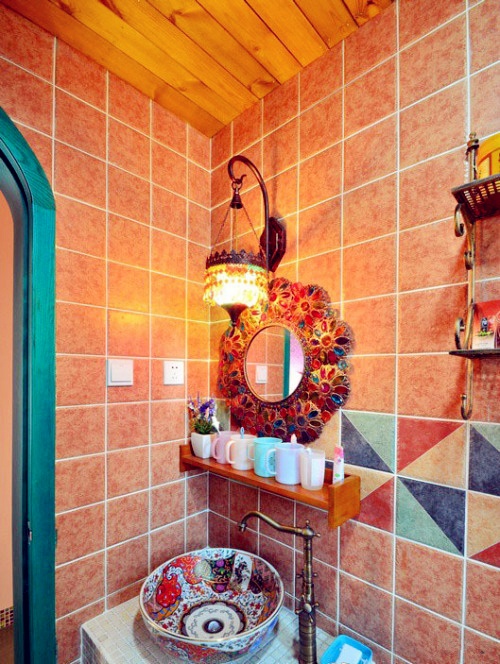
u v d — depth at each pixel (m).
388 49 0.95
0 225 1.81
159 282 1.25
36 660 0.92
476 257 0.79
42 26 0.99
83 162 1.07
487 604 0.75
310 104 1.12
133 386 1.16
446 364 0.82
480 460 0.77
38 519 0.93
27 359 0.95
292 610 1.08
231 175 1.10
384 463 0.91
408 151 0.90
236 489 1.28
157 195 1.26
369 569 0.92
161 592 1.05
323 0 0.91
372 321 0.95
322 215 1.07
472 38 0.82
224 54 1.08
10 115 0.93
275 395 1.15
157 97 1.25
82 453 1.04
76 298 1.04
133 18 0.96
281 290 1.16
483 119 0.79
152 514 1.21
